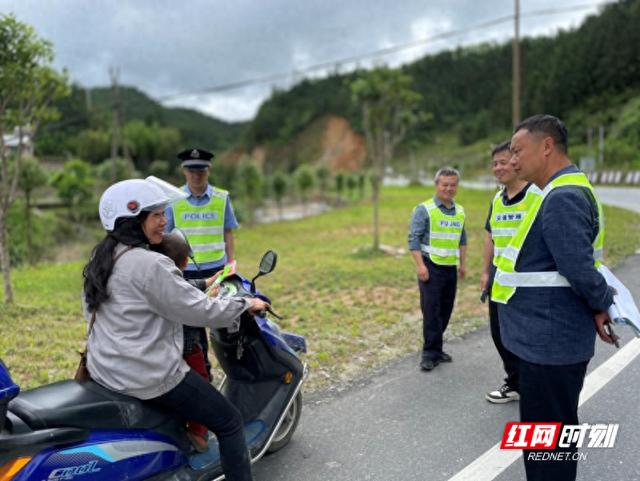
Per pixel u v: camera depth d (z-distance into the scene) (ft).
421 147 374.02
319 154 409.28
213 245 15.33
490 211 14.07
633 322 7.76
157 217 8.47
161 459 8.86
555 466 8.59
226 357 11.53
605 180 144.97
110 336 8.27
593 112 279.49
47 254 74.18
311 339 19.39
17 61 24.21
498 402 13.79
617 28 297.33
